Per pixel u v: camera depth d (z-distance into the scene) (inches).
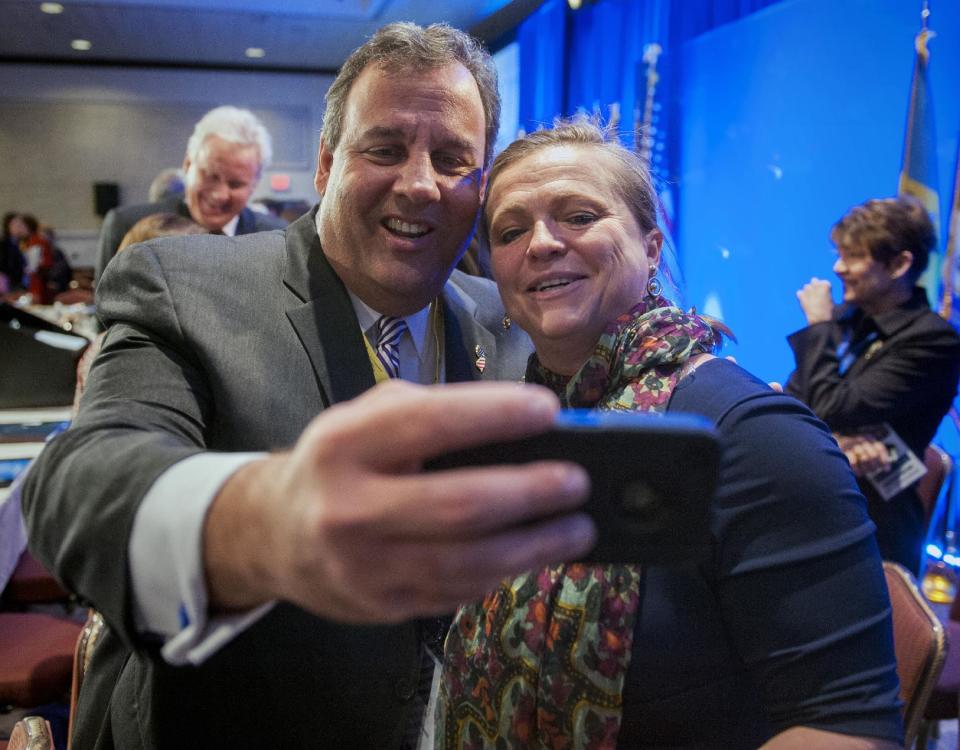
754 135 180.5
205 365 35.5
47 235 354.3
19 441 99.7
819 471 29.3
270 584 15.9
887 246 91.4
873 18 150.3
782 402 30.9
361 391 38.6
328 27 327.6
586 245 34.0
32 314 121.8
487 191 37.5
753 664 30.0
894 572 63.1
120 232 144.1
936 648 55.5
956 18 134.0
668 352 32.9
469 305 47.9
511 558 13.2
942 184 136.4
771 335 179.5
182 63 420.5
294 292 39.4
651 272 37.3
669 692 31.0
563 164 34.9
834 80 159.8
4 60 406.6
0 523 78.1
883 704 27.9
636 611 31.2
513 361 47.4
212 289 37.7
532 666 32.3
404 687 37.0
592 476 18.5
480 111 40.8
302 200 438.0
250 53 390.0
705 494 18.3
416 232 39.6
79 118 419.5
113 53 395.5
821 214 164.7
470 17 283.6
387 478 12.8
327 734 36.1
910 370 88.1
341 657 35.8
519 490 12.9
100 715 39.8
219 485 17.8
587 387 34.8
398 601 13.4
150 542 19.1
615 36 226.7
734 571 29.4
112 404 32.0
